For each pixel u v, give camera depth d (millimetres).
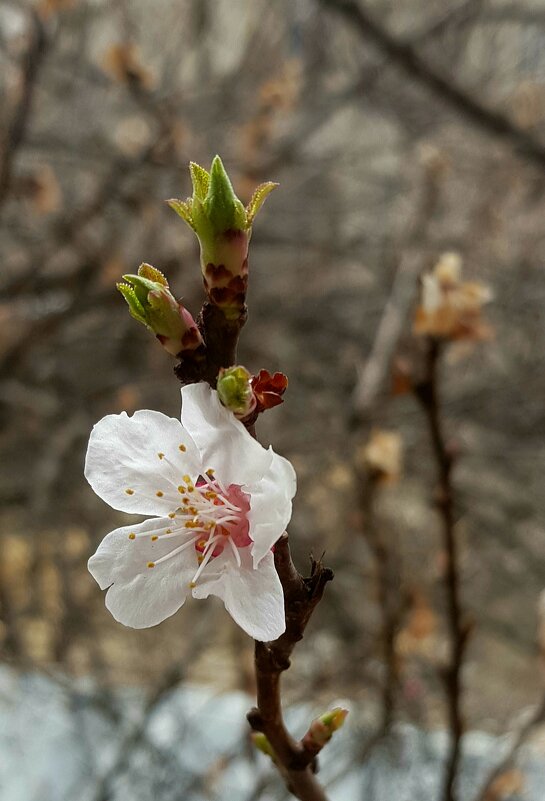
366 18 473
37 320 517
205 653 565
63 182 584
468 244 608
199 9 592
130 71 477
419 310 241
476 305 240
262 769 374
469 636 235
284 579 177
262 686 182
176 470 182
